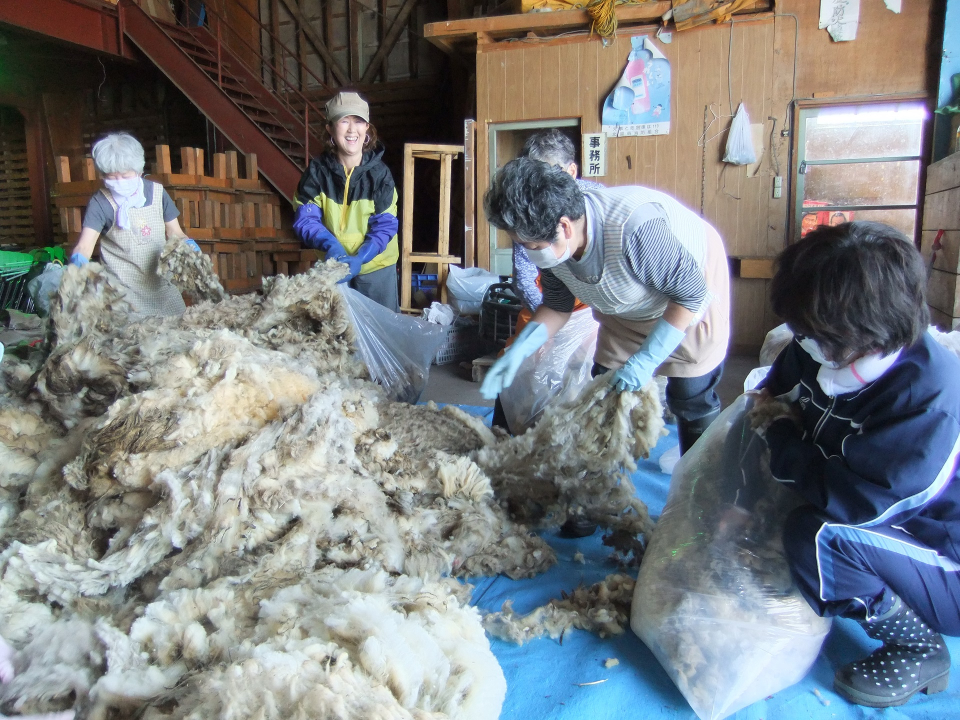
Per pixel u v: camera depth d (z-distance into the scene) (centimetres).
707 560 163
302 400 188
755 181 629
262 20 1080
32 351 322
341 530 178
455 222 952
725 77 620
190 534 162
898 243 123
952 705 153
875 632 158
